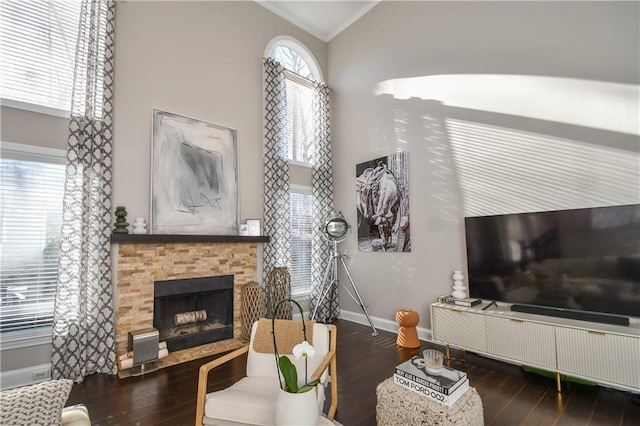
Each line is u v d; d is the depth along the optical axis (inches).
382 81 178.4
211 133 156.9
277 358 61.1
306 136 203.9
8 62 113.4
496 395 95.3
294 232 189.8
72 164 113.4
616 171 101.7
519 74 124.9
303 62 208.5
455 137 143.6
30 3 119.1
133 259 123.9
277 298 161.3
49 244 115.0
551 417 83.5
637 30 99.6
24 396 38.4
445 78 148.9
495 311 115.1
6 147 106.5
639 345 84.2
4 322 106.2
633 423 80.3
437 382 67.1
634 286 92.8
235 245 154.9
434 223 148.9
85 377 109.7
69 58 125.0
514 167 124.2
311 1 184.9
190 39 154.1
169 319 138.4
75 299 110.7
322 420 65.1
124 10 135.1
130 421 83.3
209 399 66.9
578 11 111.4
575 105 110.8
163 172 139.3
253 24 179.6
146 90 138.5
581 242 103.2
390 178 169.0
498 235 123.3
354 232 187.2
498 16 132.0
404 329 141.6
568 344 95.3
